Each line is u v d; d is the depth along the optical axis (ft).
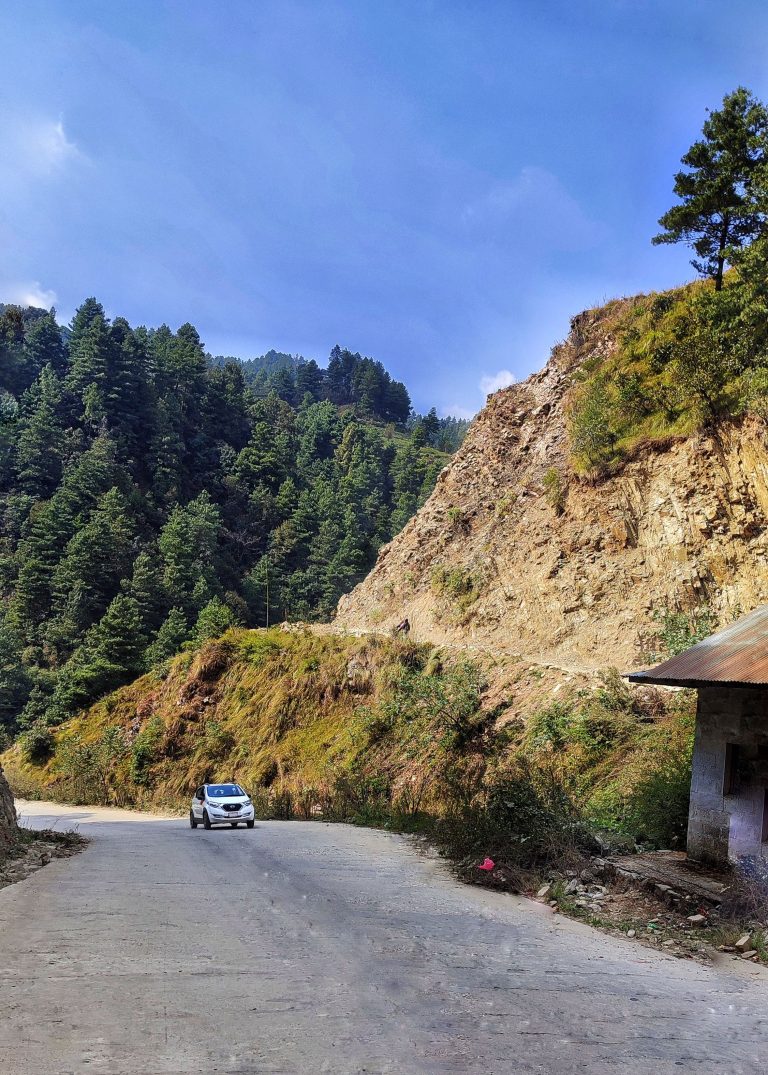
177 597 314.55
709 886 35.45
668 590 88.17
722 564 84.33
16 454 400.88
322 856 49.80
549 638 99.71
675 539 89.56
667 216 103.50
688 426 91.76
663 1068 14.83
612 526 98.89
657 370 102.63
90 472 375.86
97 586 316.40
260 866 43.75
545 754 74.43
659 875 37.47
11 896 31.83
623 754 67.41
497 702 91.97
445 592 129.39
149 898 31.50
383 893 35.55
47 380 440.04
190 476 452.76
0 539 361.51
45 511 346.54
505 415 153.07
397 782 96.43
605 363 118.21
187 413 500.74
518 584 112.78
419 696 107.76
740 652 39.81
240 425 530.27
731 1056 15.90
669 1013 18.94
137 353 485.15
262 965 20.70
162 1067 13.37
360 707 121.80
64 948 22.04
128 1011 16.38
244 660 163.73
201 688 163.84
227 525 427.74
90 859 47.39
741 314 86.43
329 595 351.87
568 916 33.12
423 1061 14.25
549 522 112.78
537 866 42.14
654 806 48.88
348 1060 14.07
